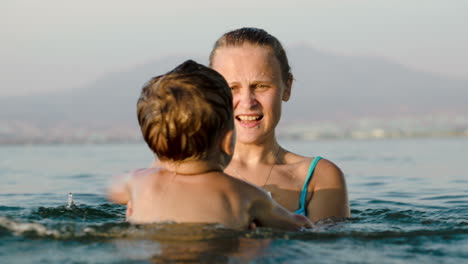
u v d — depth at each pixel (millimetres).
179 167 2453
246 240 2191
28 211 3762
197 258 1937
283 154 3500
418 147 22938
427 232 2551
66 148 28359
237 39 3275
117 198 2631
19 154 19766
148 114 2367
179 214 2355
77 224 2422
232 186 2445
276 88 3277
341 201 3244
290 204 3201
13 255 1991
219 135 2420
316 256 2057
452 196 6031
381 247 2270
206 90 2352
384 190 6965
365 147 23922
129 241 2158
